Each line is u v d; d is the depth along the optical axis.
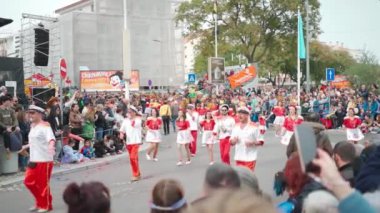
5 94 16.11
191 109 20.14
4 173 14.74
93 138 18.48
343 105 27.86
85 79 46.34
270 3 51.94
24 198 11.96
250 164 10.95
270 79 85.62
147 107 29.00
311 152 2.54
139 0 62.91
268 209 1.62
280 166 15.91
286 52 54.88
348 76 72.88
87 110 18.58
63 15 60.72
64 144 17.05
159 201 3.76
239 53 54.75
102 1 61.25
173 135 28.88
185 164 16.97
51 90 24.69
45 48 21.92
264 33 53.12
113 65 61.53
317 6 53.41
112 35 61.44
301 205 3.33
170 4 64.75
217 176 3.45
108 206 3.12
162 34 64.25
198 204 1.68
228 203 1.62
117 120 20.28
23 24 29.12
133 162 13.89
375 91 29.23
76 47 59.53
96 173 15.51
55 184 13.74
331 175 2.45
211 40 52.78
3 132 14.48
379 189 3.20
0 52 44.22
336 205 2.88
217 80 40.72
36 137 10.17
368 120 24.06
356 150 4.79
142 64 62.88
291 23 53.44
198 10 52.41
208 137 18.11
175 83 65.12
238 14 52.34
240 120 11.04
